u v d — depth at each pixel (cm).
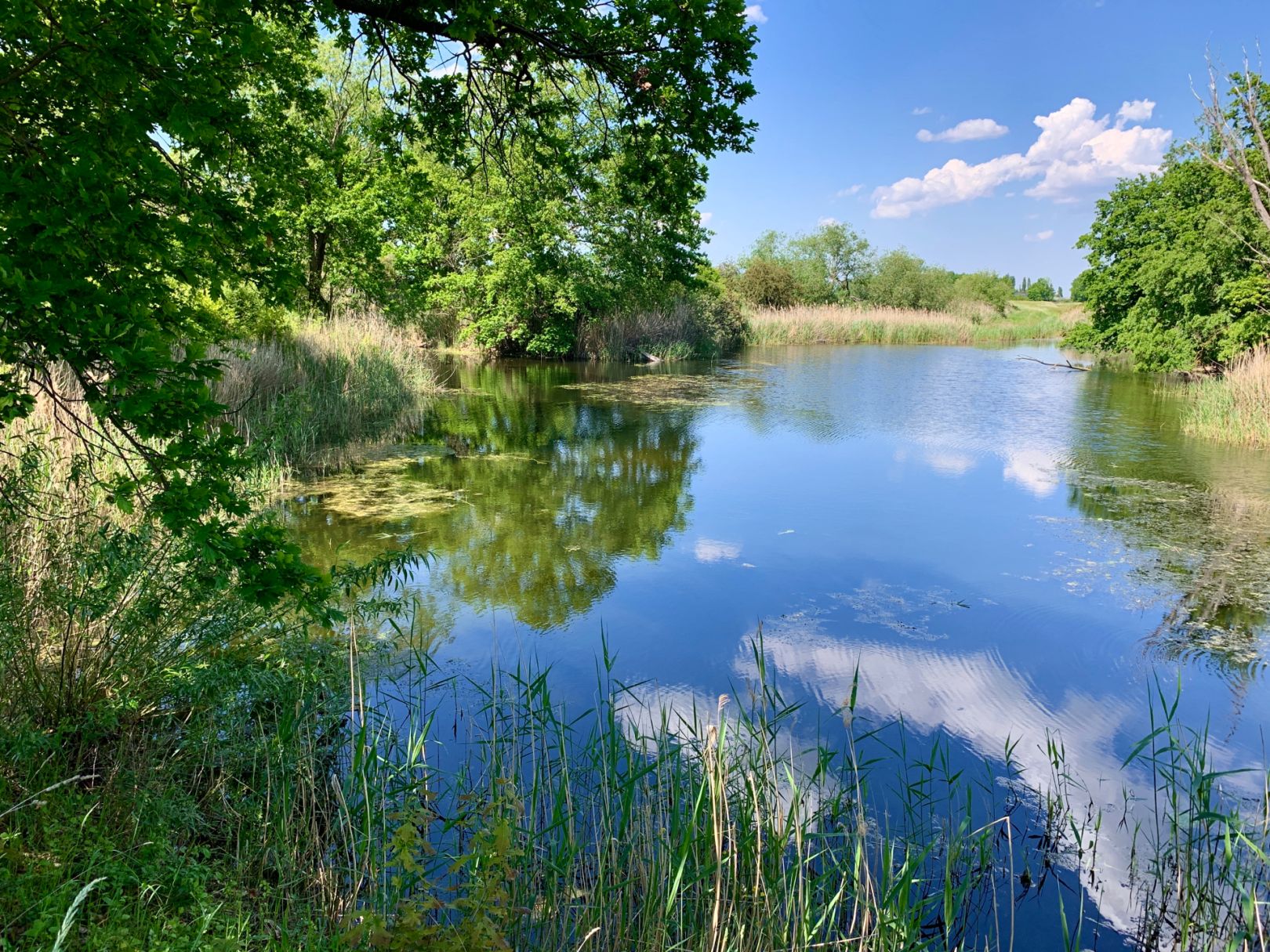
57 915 197
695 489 915
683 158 531
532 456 1079
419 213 1503
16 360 244
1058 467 1009
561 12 441
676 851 291
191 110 285
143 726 350
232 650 394
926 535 736
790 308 3741
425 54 523
